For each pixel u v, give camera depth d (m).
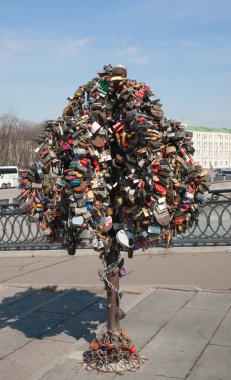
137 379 3.55
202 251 8.38
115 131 3.55
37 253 9.34
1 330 5.05
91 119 3.53
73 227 3.51
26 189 3.86
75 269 7.92
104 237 3.56
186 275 6.86
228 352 3.99
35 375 3.71
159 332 4.54
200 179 3.83
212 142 123.19
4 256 9.54
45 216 3.85
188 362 3.82
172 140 3.66
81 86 3.78
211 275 6.77
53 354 4.36
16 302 6.16
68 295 6.25
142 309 5.27
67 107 3.79
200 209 3.88
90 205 3.44
